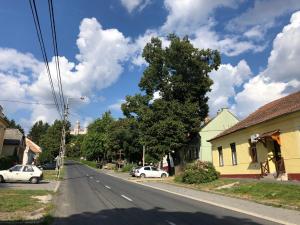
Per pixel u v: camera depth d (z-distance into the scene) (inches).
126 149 2721.5
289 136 844.0
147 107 1771.7
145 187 1046.4
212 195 791.1
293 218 454.9
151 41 1804.9
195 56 1732.3
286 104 992.2
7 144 2112.5
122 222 431.2
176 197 746.8
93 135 4239.7
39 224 402.6
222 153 1296.8
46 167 2447.1
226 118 1800.0
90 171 2423.7
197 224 417.7
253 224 417.7
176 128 1624.0
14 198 649.0
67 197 726.5
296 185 703.7
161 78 1785.2
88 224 417.1
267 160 957.2
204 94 1796.3
